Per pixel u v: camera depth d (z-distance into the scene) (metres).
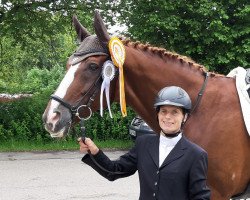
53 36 14.52
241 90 3.54
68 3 13.16
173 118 2.73
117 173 2.99
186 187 2.71
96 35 3.44
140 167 2.81
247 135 3.50
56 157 11.07
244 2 13.09
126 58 3.46
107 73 3.34
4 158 10.87
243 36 12.91
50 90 14.02
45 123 3.26
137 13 13.40
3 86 16.48
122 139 13.35
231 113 3.49
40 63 29.62
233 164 3.45
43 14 13.41
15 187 7.78
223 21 13.24
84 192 7.46
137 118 10.81
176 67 3.57
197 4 12.84
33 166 9.86
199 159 2.70
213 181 3.45
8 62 19.11
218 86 3.58
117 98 3.51
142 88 3.53
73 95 3.30
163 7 12.88
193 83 3.56
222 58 12.80
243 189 3.66
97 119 13.19
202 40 12.96
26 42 14.46
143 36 13.25
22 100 13.26
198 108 3.49
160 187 2.70
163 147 2.77
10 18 12.98
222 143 3.43
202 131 3.43
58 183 8.13
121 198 7.10
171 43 13.01
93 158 3.01
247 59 13.19
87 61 3.33
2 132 12.58
